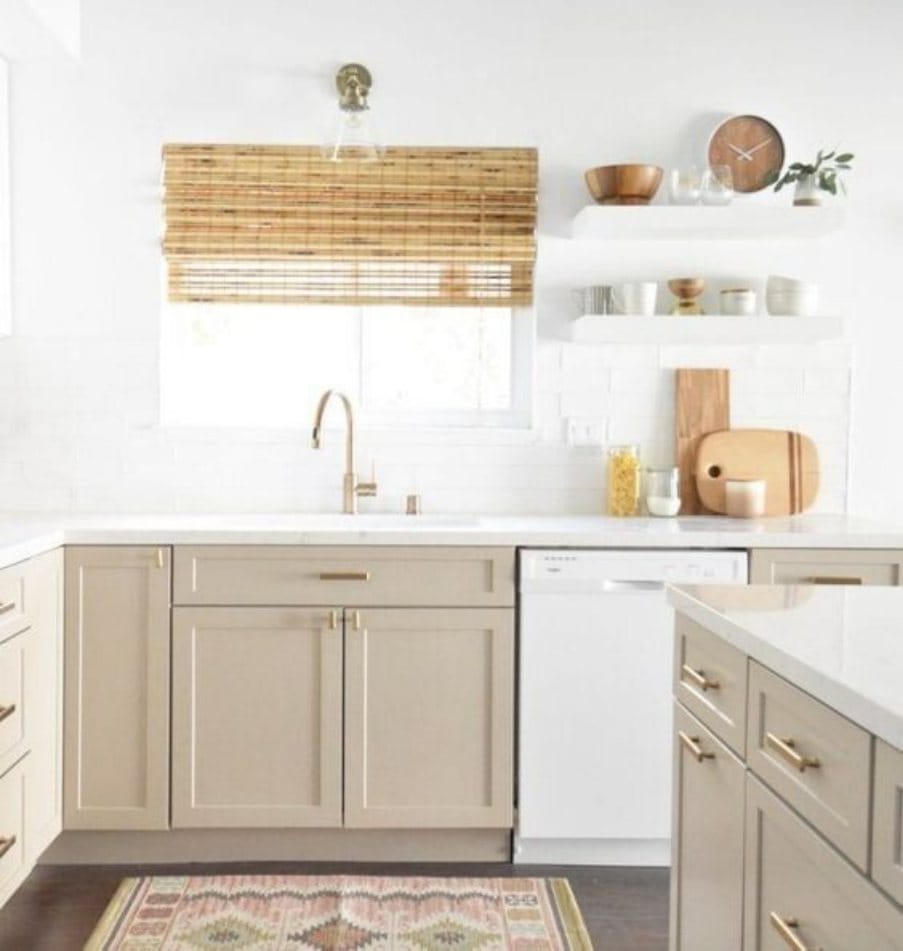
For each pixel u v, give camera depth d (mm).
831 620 1804
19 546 2803
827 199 3881
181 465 3848
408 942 2803
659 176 3637
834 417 3910
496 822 3291
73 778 3248
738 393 3902
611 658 3266
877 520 3840
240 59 3795
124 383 3828
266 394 3982
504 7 3826
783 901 1618
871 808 1326
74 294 3807
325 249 3832
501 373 3969
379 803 3283
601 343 3883
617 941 2846
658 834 3301
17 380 3816
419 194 3842
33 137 3775
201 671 3256
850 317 3918
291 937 2820
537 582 3238
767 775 1675
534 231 3857
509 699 3270
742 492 3695
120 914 2949
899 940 1249
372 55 3814
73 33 3682
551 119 3850
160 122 3795
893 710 1247
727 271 3889
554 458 3895
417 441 3867
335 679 3254
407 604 3250
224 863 3346
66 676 3238
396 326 3980
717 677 1929
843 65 3879
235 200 3814
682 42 3857
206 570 3240
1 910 2990
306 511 3869
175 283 3855
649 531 3268
